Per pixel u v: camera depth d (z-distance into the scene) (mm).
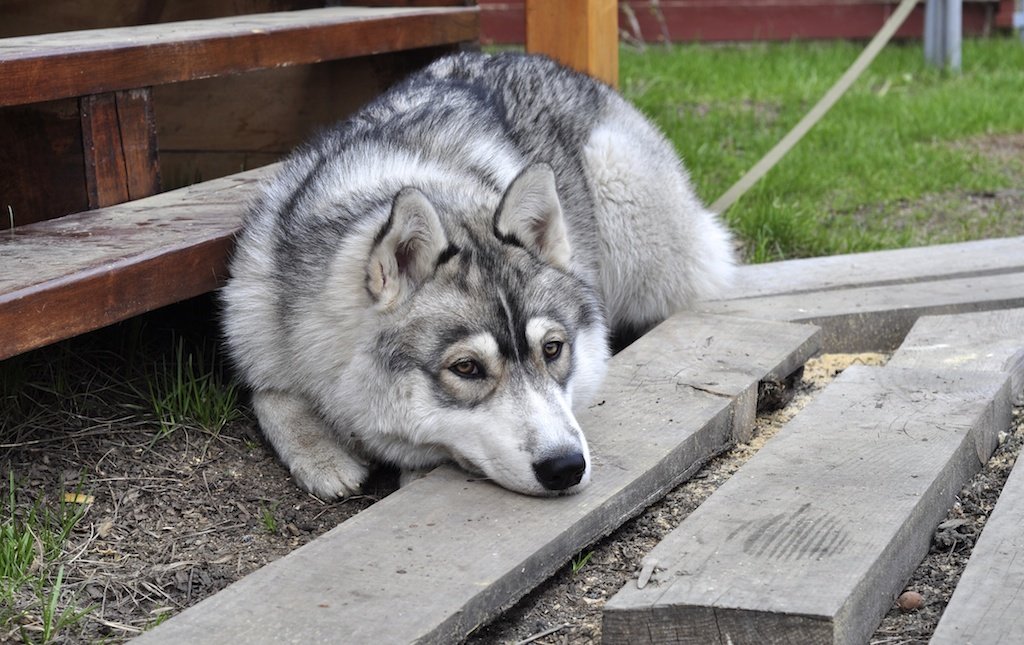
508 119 2965
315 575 2334
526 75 3078
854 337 3035
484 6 7562
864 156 4523
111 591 2424
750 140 4750
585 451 2477
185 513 2568
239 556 2498
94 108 2756
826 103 3461
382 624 2266
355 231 2611
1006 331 2898
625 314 3100
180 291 2646
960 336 2893
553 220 2621
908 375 2734
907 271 3199
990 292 3074
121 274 2551
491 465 2496
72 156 2770
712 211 3342
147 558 2486
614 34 3572
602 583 2438
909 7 3492
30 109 2766
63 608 2387
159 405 2711
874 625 2330
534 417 2484
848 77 3471
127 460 2643
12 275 2494
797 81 6027
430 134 2830
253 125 3414
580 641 2350
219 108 3416
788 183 4082
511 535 2404
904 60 6793
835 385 2721
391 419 2561
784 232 3523
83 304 2504
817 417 2631
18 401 2703
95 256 2574
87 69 2678
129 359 2803
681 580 2305
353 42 3100
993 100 5562
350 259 2584
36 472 2600
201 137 3439
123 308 2561
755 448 2705
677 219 3051
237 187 2955
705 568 2324
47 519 2506
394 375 2545
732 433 2695
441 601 2297
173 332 2879
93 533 2516
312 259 2631
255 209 2785
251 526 2559
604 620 2287
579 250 2904
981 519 2506
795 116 5227
